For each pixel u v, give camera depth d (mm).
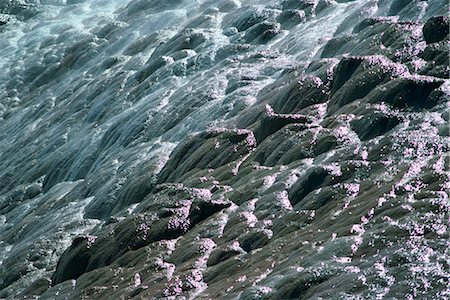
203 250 39438
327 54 64688
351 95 49312
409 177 33875
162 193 50125
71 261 48031
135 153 66375
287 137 48562
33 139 91562
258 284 29406
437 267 24281
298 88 56062
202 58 84438
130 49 105375
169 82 82312
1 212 77188
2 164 88750
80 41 118750
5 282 54750
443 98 42188
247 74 70875
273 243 35188
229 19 96062
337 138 43906
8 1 145750
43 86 111562
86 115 90250
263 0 99438
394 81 45375
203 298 32250
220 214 43531
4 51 127625
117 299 38031
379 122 42625
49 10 143875
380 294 24062
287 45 76750
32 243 58281
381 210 31547
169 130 68500
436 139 37531
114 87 90500
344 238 29281
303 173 42281
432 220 27859
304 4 87250
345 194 36281
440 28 51250
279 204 40062
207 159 54281
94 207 61156
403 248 26125
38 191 78625
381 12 69812
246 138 53750
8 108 109062
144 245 45156
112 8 138875
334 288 25609
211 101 69062
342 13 79062
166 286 35656
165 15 113062
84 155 77000
